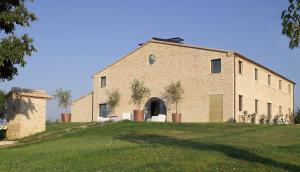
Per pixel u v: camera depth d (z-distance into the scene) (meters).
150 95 45.88
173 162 13.41
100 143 21.97
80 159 15.16
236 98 39.94
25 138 30.12
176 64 44.03
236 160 13.48
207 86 41.38
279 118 48.12
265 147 16.83
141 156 14.91
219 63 40.88
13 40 24.08
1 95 48.06
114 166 13.35
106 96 50.16
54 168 13.80
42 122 32.16
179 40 48.09
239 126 30.48
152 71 46.03
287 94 55.91
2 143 27.94
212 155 14.44
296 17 8.96
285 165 12.66
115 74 49.62
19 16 24.33
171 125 32.12
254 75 44.78
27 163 15.31
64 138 27.91
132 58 48.19
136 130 29.77
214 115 40.56
